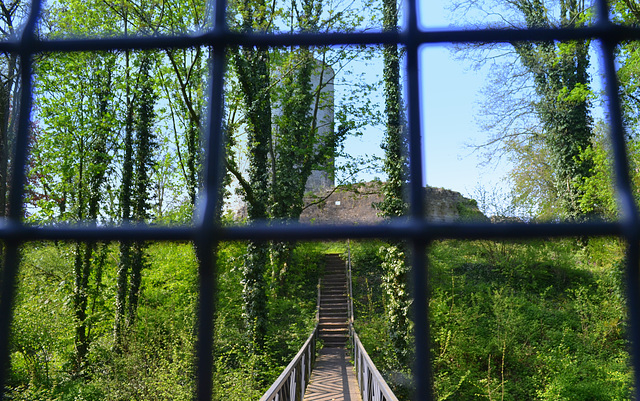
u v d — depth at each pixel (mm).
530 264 14727
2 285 708
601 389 9047
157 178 15867
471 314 12742
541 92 15195
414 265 696
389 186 11812
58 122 12922
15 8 6957
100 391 9219
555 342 11422
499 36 765
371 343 12477
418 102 751
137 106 14492
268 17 10617
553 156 16984
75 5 12227
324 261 21406
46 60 11711
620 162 725
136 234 694
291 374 7586
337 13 12945
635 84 8969
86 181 13805
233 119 12984
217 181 753
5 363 699
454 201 23359
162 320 11820
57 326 10484
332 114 19531
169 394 7734
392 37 775
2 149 1345
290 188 16297
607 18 771
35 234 720
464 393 10156
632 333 666
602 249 11594
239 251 13469
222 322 12023
